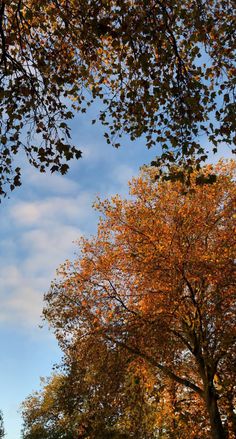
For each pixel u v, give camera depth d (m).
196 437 20.91
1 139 10.63
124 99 11.62
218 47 11.13
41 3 10.02
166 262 19.41
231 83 10.55
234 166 22.77
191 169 10.44
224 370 20.47
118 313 20.05
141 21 9.91
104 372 19.66
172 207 21.75
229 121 10.05
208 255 19.36
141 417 20.86
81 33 10.27
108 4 10.20
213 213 21.47
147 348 19.47
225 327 19.20
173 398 21.23
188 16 10.40
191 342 20.42
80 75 11.59
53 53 11.18
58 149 10.45
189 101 10.23
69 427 35.69
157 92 10.59
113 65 11.63
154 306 19.66
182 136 10.73
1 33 9.35
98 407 21.33
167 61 10.74
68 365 21.08
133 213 21.95
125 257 21.27
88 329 20.81
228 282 18.81
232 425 19.94
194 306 19.30
